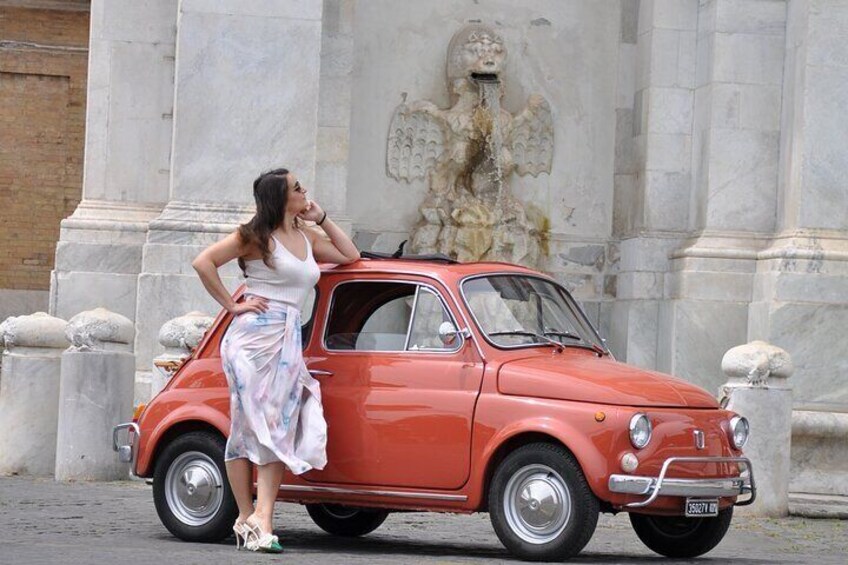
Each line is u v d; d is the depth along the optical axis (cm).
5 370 2189
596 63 2802
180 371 1530
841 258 2525
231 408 1434
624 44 2803
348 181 2708
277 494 1480
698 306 2598
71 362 2103
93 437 2098
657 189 2708
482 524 1795
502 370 1420
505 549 1552
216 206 2481
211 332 1530
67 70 3831
